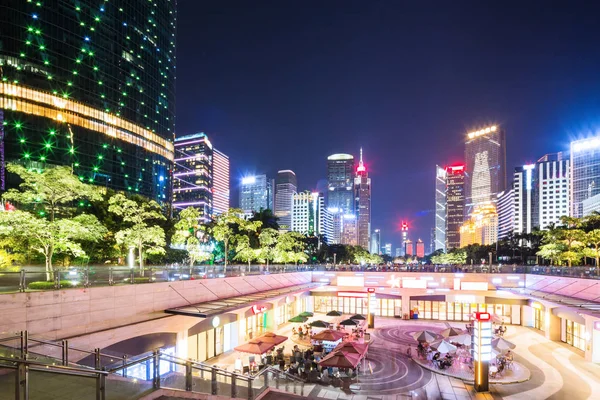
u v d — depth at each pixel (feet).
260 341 93.81
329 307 206.49
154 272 100.17
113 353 76.38
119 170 350.84
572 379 95.71
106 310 81.41
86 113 320.29
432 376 97.55
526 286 187.21
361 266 233.14
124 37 369.09
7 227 74.08
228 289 131.44
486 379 87.15
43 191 85.10
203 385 43.01
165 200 419.74
